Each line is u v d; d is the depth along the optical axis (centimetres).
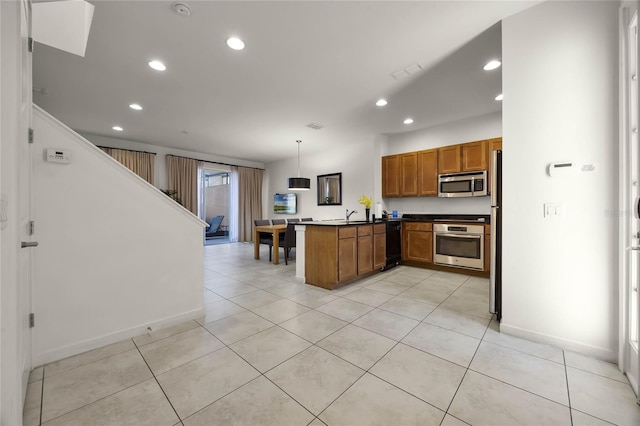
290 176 781
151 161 618
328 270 338
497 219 236
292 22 214
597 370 164
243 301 294
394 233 464
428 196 505
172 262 234
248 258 559
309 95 353
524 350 189
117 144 578
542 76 194
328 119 448
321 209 686
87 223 191
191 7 197
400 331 220
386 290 334
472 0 192
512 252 209
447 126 475
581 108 182
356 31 226
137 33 227
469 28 222
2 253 91
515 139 205
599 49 175
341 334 215
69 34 214
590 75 178
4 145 92
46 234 175
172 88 331
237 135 545
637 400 136
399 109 403
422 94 350
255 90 338
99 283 196
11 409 94
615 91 172
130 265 211
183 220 241
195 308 248
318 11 202
